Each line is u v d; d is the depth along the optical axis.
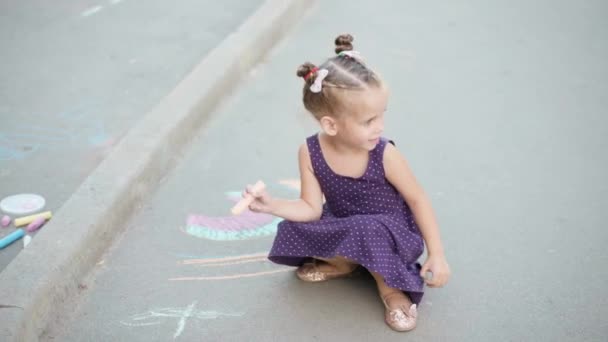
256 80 4.35
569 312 2.37
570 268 2.58
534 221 2.87
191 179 3.23
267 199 2.22
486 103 3.97
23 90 4.07
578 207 2.96
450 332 2.29
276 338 2.28
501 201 3.02
